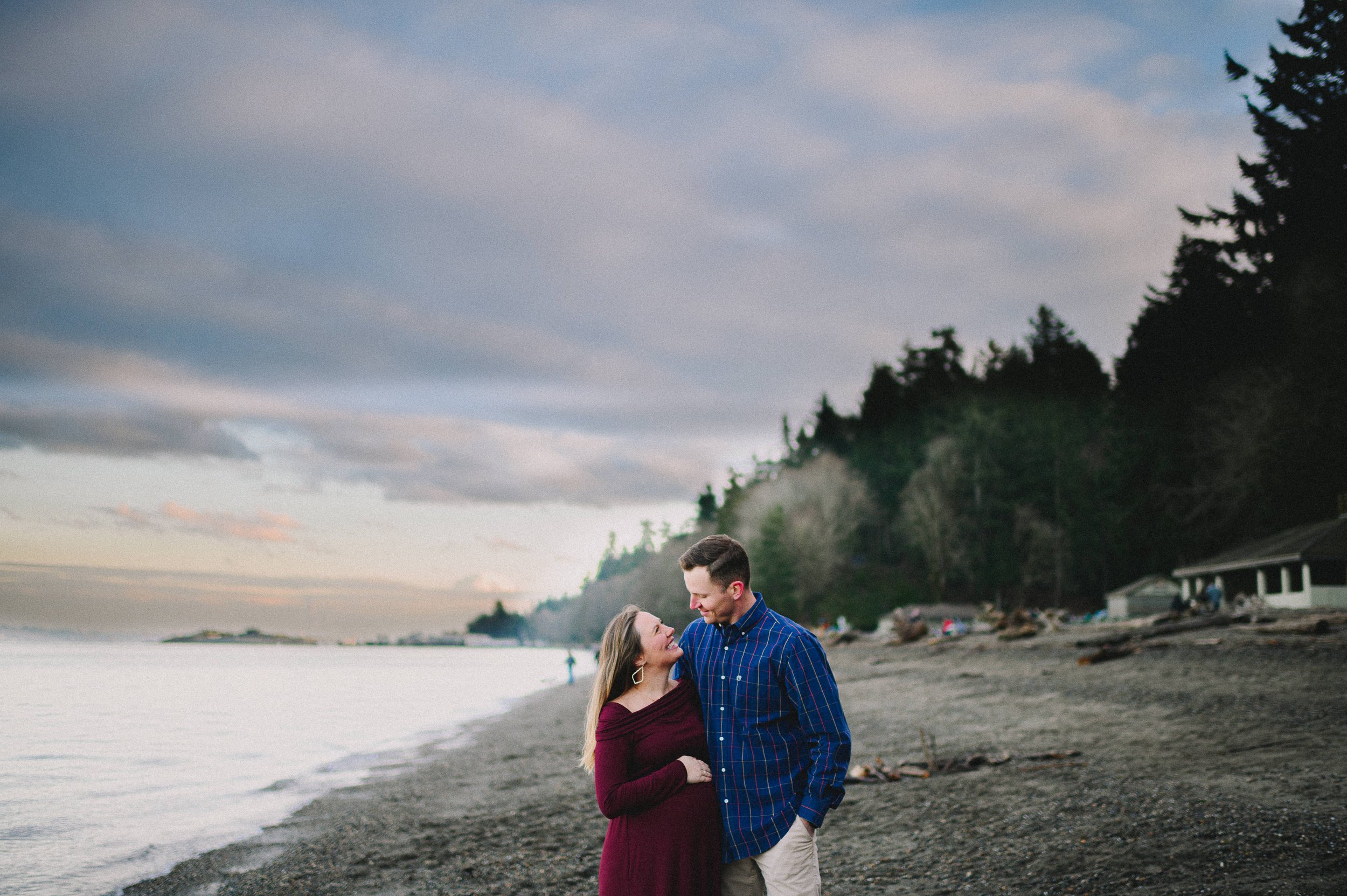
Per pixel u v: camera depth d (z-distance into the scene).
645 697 3.80
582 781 13.17
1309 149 44.25
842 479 84.50
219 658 137.00
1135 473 65.00
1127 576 66.00
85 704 35.53
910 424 93.94
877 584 76.38
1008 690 18.47
